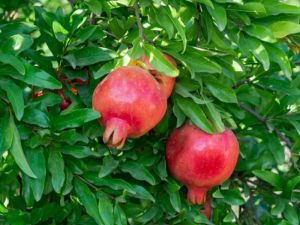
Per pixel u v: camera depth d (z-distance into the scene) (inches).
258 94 32.1
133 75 23.5
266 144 34.6
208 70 26.7
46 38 27.6
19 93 24.1
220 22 25.9
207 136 26.6
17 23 26.9
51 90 27.6
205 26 27.9
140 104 23.2
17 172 27.1
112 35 28.5
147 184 29.4
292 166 33.7
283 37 28.5
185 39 25.5
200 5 27.0
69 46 27.4
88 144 27.5
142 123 23.5
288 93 32.2
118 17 29.5
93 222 27.8
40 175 25.0
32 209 27.4
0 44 26.5
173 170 27.8
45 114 25.3
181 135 27.2
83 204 26.4
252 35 27.4
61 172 25.5
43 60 27.2
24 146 25.5
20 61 23.6
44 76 24.3
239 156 33.7
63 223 28.4
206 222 29.5
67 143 26.2
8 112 24.9
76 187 26.7
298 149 33.1
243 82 32.7
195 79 27.2
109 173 26.9
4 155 27.6
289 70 27.8
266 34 27.2
